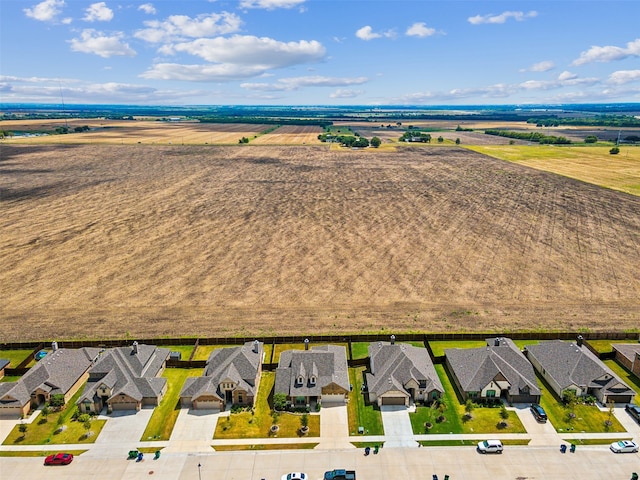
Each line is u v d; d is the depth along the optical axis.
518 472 49.97
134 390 61.16
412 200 164.00
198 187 183.12
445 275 101.25
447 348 72.62
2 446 54.25
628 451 52.47
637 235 125.19
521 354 66.25
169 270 104.25
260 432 56.66
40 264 107.00
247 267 106.12
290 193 174.25
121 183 189.12
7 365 69.06
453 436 55.62
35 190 175.50
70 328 80.38
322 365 64.38
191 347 75.06
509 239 123.12
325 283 97.94
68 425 57.81
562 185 187.50
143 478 49.66
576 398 60.56
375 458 52.31
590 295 91.56
